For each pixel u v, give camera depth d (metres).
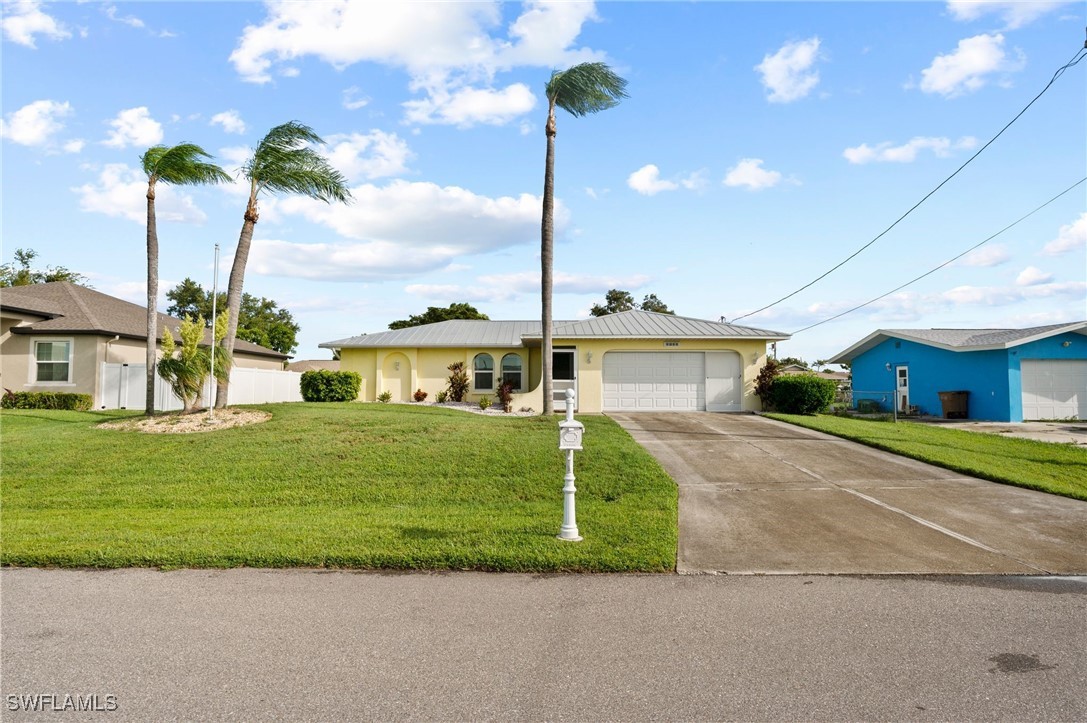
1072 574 5.87
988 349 20.94
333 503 8.85
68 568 5.99
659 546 6.44
